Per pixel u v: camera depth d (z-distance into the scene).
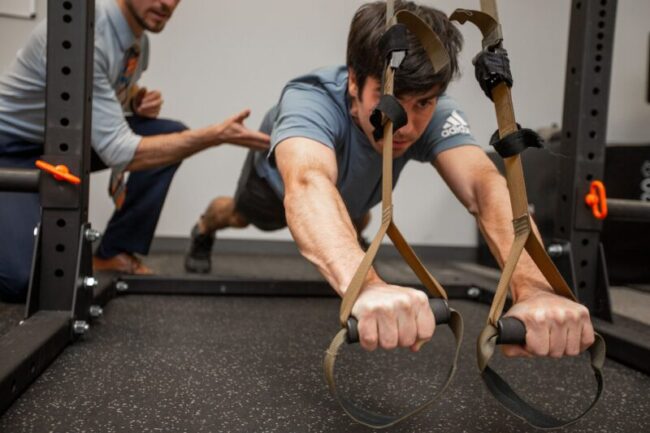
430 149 0.98
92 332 1.01
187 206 2.31
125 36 1.27
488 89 0.53
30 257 1.20
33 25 2.10
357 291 0.47
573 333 0.52
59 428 0.59
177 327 1.09
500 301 0.50
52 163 0.94
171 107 2.26
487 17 0.53
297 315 1.26
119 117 1.26
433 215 2.48
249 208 1.57
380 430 0.61
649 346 0.91
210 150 2.30
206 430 0.59
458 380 0.82
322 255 0.58
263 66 2.32
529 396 0.77
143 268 1.63
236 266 2.00
